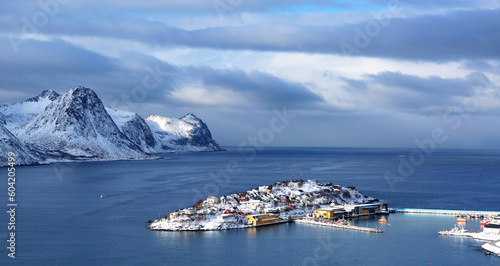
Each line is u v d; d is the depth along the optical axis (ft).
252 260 555.28
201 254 576.61
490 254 579.89
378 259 561.84
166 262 547.08
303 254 579.48
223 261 551.59
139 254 575.79
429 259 560.61
